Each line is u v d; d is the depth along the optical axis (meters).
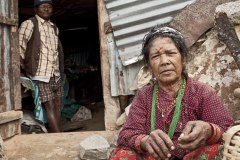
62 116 6.26
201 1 4.00
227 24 3.22
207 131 1.62
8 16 4.35
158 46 1.81
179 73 1.84
